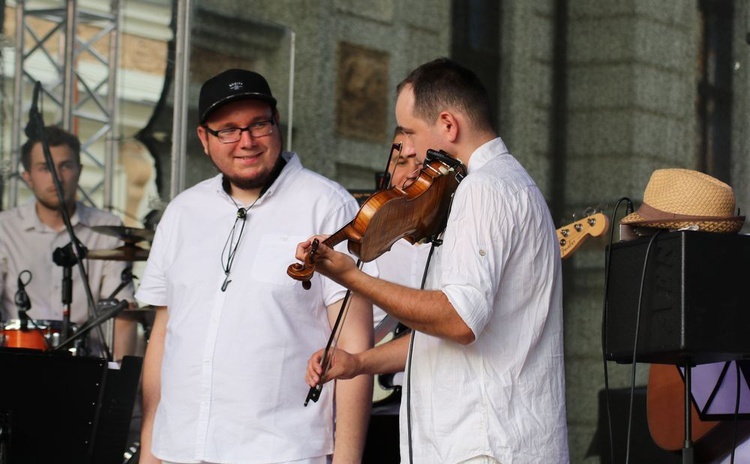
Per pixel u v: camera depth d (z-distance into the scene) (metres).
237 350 5.91
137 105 13.02
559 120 13.45
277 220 6.12
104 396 7.34
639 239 5.50
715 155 12.48
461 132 5.18
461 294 4.72
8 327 8.91
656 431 7.83
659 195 6.02
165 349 6.17
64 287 9.18
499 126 13.65
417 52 13.96
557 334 5.13
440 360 4.99
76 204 12.02
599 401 12.15
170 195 12.83
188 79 12.51
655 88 12.92
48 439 6.87
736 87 12.37
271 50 13.66
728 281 5.26
